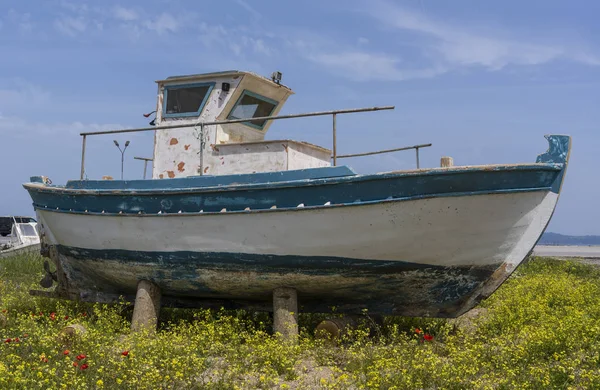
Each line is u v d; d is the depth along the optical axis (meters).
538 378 5.86
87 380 5.69
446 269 8.07
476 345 7.01
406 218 7.64
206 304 9.77
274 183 7.96
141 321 9.16
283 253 8.21
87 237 9.59
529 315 9.21
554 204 7.85
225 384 5.80
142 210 8.88
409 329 9.11
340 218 7.80
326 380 5.93
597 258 31.30
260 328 9.03
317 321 9.50
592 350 7.07
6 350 6.70
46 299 10.67
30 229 29.20
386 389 5.73
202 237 8.58
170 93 10.29
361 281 8.32
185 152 9.94
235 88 9.78
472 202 7.51
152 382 5.66
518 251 7.98
